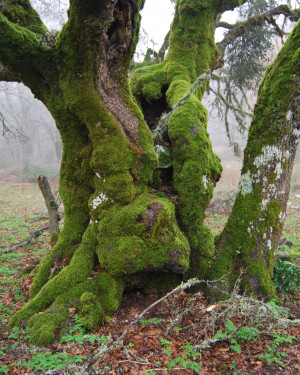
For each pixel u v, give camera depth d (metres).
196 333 4.04
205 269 5.04
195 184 5.17
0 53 4.46
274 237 5.10
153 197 4.76
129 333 4.04
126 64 4.73
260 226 5.03
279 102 4.80
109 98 4.75
